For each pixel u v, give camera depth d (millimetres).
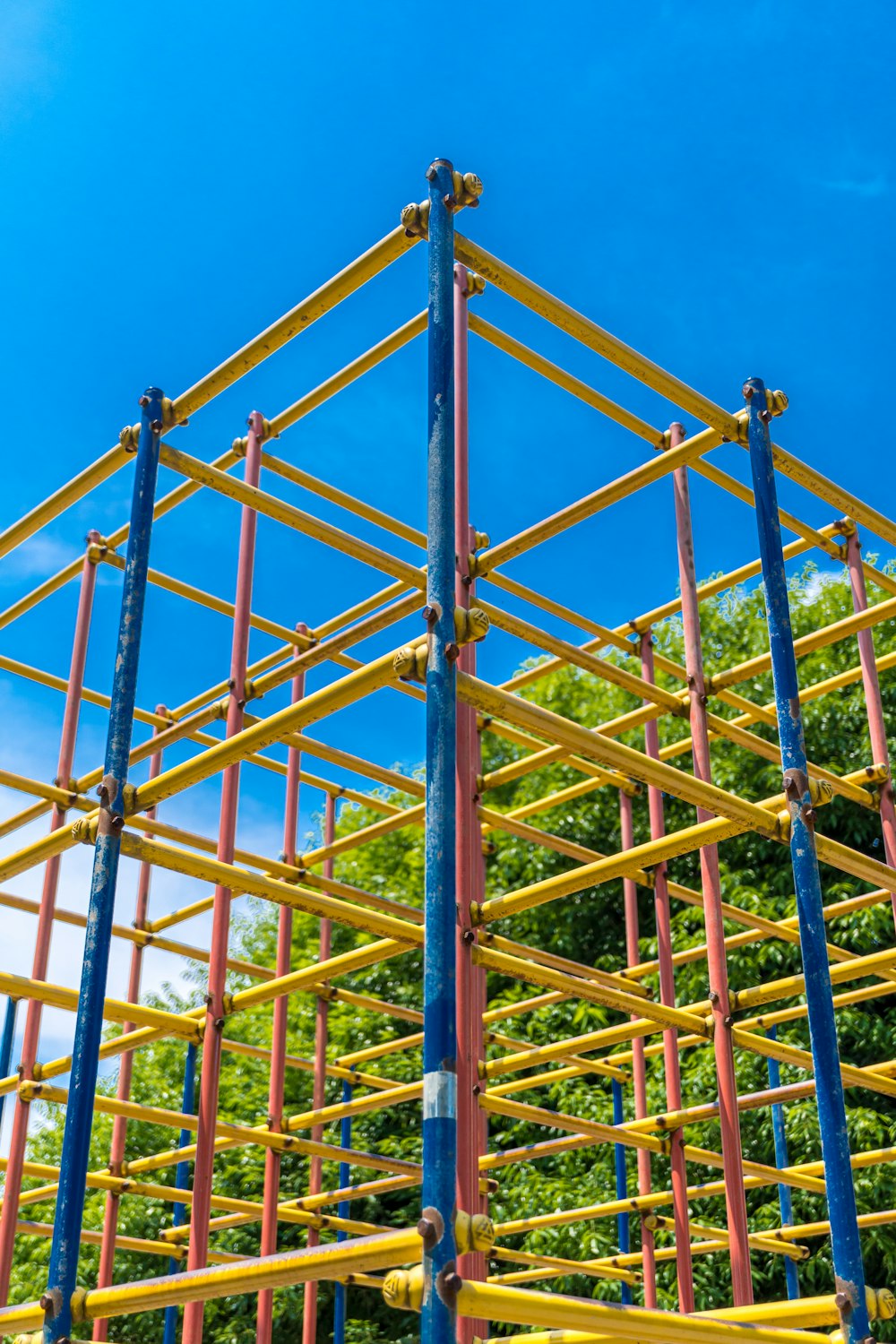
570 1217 6480
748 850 12844
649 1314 2607
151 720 7113
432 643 2781
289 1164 12406
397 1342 11508
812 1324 2998
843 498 4801
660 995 5648
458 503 4719
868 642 5492
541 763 6285
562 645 4625
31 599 6426
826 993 3152
